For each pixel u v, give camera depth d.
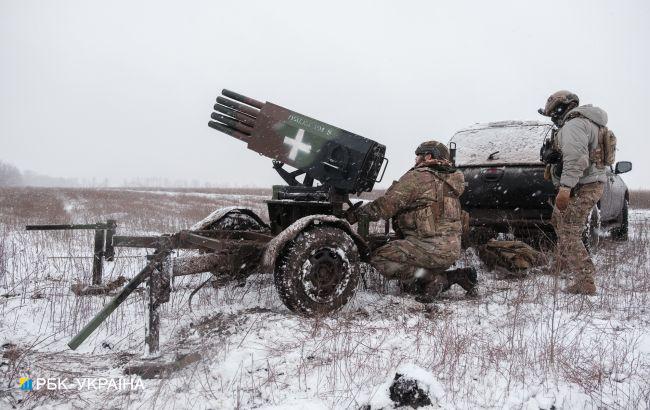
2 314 4.10
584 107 4.61
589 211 4.60
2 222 11.40
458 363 3.05
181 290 4.88
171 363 3.07
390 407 2.60
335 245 4.05
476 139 6.59
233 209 5.18
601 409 2.61
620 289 4.75
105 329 3.86
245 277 4.64
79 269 5.58
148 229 10.55
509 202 6.05
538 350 3.25
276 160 4.84
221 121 4.92
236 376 2.95
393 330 3.65
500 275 5.43
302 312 3.90
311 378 2.92
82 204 21.17
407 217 4.49
